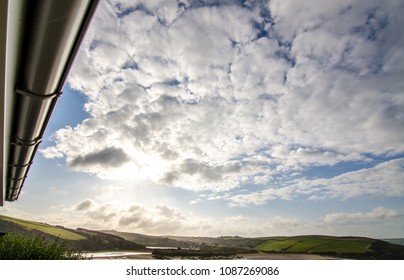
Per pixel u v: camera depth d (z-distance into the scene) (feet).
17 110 13.47
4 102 11.57
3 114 12.60
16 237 23.71
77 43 9.67
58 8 7.85
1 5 7.04
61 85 12.00
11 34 8.32
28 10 8.13
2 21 7.47
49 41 8.99
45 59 9.80
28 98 12.03
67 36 8.98
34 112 13.28
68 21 8.36
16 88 11.50
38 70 10.36
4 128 14.10
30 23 8.46
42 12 8.00
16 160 20.62
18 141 16.89
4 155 18.01
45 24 8.35
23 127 15.12
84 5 8.19
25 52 9.72
